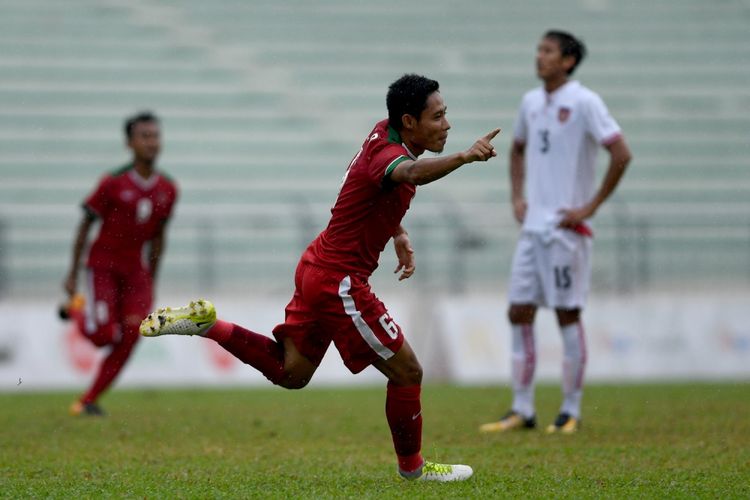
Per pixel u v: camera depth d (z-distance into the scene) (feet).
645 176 235.40
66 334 143.54
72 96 237.45
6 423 90.38
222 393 126.62
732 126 250.16
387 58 259.80
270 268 197.57
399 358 55.88
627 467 62.59
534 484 55.62
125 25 257.96
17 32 251.39
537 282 86.84
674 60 264.52
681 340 151.64
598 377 148.05
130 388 137.28
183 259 198.39
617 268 173.17
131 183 99.19
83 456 68.59
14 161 222.69
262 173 227.20
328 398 118.21
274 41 261.03
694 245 194.18
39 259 194.80
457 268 173.47
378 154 52.95
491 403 109.19
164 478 57.93
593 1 279.69
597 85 256.93
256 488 54.03
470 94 250.57
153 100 240.12
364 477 58.54
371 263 56.03
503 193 225.35
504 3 277.03
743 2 281.54
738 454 68.49
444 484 55.88
